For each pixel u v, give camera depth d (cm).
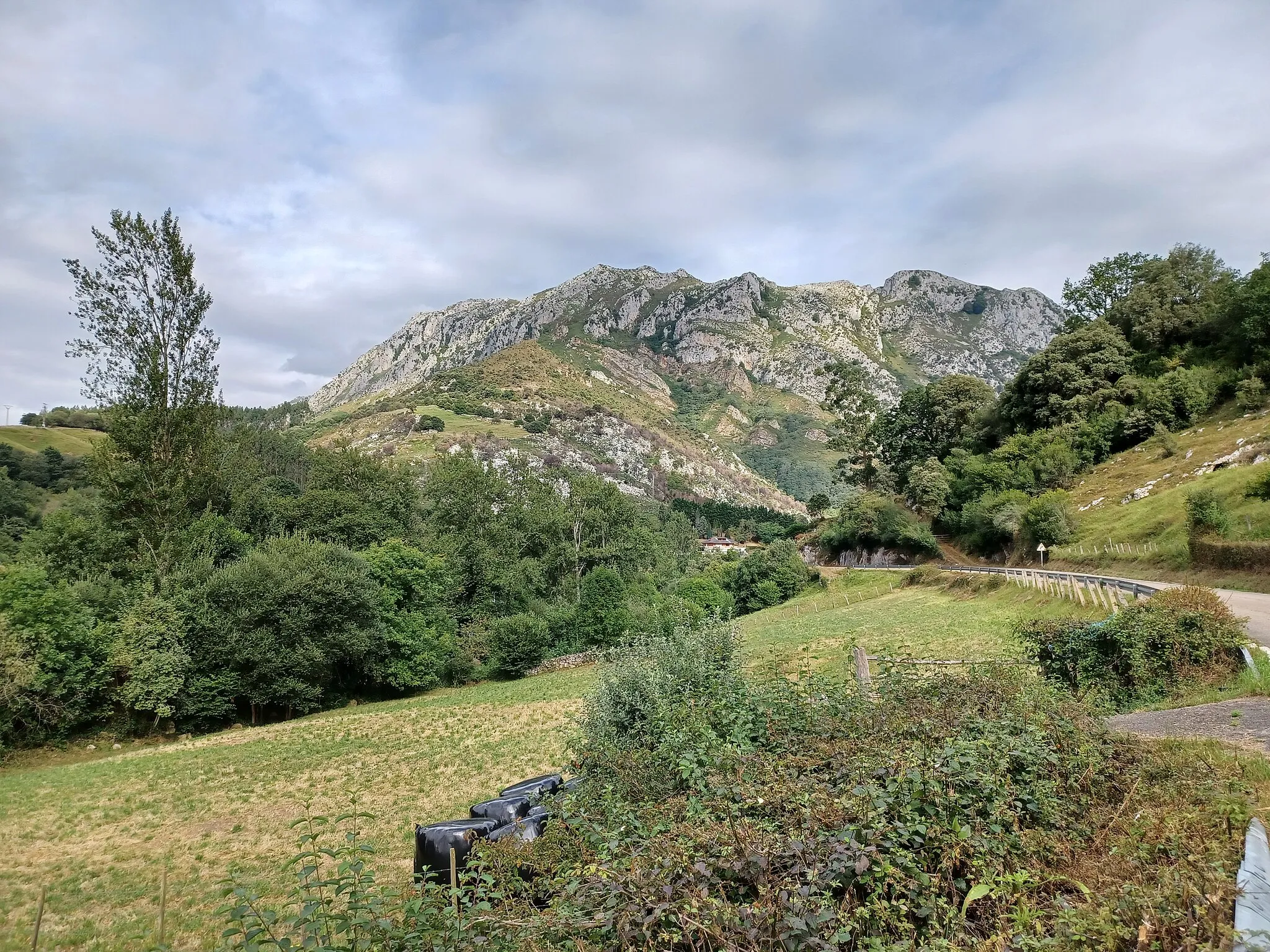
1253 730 1045
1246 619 1600
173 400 4641
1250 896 429
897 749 750
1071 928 440
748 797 711
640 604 6488
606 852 687
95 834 2342
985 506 7119
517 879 816
